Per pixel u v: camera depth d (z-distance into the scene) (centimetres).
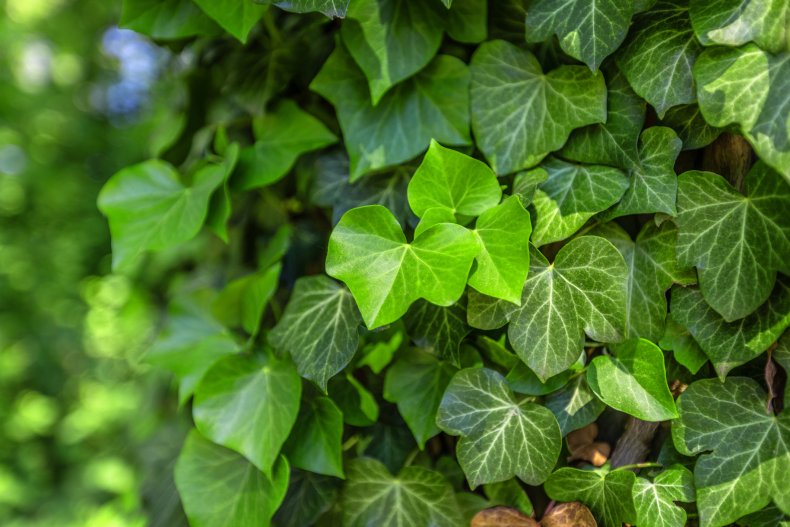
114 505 69
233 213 52
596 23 37
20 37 160
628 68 37
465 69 41
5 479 136
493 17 41
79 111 176
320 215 48
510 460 38
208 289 49
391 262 37
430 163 37
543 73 40
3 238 156
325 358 40
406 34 40
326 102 46
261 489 41
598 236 37
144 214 44
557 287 38
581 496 39
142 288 79
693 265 37
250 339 44
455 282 36
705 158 39
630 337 38
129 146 164
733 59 35
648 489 38
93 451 147
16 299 155
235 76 47
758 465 36
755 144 35
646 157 38
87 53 176
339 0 37
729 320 36
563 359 37
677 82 37
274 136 45
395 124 42
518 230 36
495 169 40
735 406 37
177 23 44
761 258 36
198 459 43
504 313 38
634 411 37
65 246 158
